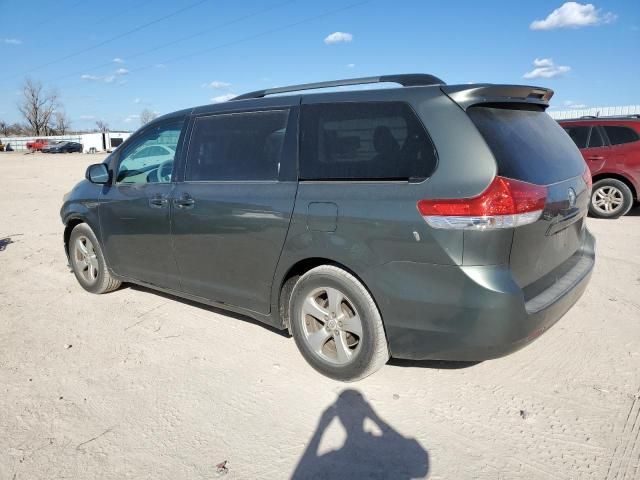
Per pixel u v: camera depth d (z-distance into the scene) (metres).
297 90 3.72
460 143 2.80
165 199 4.15
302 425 2.92
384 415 2.99
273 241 3.44
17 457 2.70
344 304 3.26
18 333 4.30
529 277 2.91
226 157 3.84
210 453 2.71
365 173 3.09
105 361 3.75
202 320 4.47
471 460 2.59
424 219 2.79
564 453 2.62
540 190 2.83
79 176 22.02
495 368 3.48
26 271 6.23
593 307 4.50
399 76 3.29
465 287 2.71
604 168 8.66
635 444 2.67
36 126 101.31
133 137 4.68
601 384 3.25
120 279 4.95
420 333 2.91
